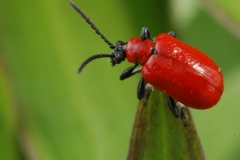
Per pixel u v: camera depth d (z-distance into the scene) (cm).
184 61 7
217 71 7
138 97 7
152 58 7
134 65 7
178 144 6
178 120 6
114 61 7
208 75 7
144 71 7
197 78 7
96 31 7
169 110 6
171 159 6
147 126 6
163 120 6
